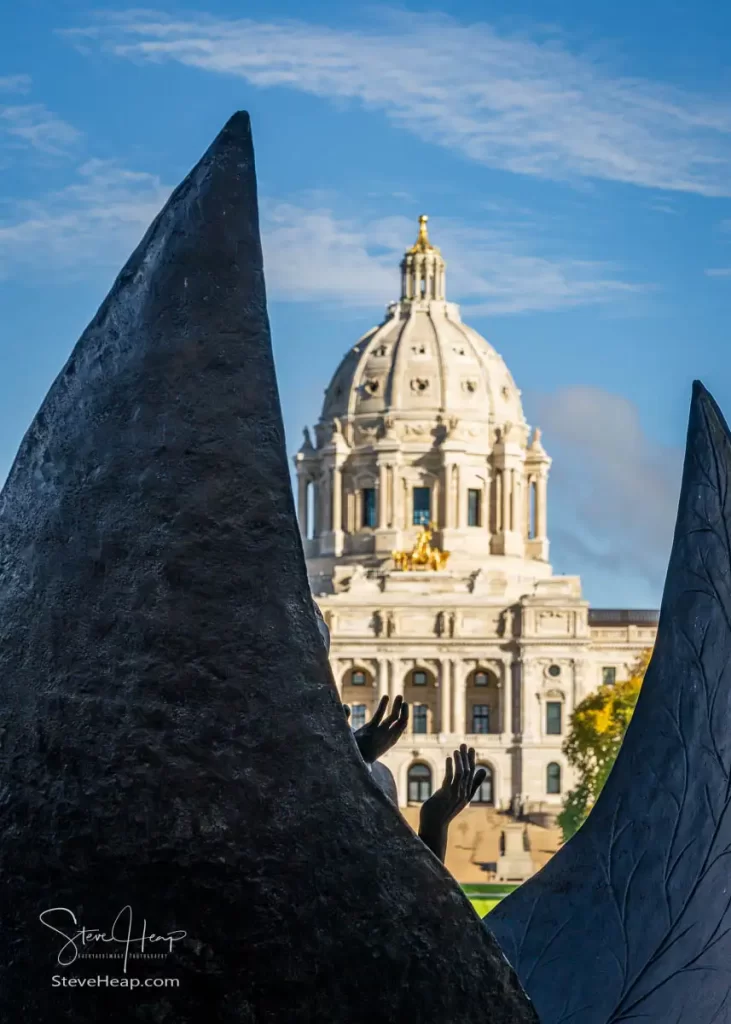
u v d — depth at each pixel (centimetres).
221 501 1211
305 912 1179
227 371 1229
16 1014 1209
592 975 1438
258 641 1196
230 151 1255
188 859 1174
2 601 1247
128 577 1206
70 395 1259
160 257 1245
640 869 1460
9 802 1209
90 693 1198
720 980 1406
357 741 1432
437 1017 1195
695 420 1510
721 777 1450
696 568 1491
